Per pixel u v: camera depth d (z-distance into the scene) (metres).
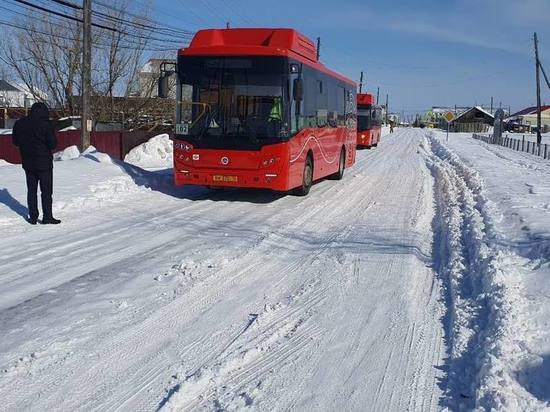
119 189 14.38
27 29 35.34
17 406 4.37
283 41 14.03
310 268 8.12
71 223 10.90
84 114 22.31
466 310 6.29
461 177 20.64
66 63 36.03
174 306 6.50
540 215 10.68
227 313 6.33
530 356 4.95
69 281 7.38
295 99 13.66
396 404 4.47
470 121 140.25
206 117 13.52
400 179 20.50
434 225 11.53
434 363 5.18
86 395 4.55
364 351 5.43
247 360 5.21
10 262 8.22
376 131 46.72
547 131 121.69
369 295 6.99
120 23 35.34
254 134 13.27
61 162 17.50
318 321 6.15
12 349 5.33
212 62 13.49
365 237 10.22
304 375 4.94
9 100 54.66
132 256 8.63
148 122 38.31
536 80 55.38
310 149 15.54
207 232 10.41
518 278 6.94
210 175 13.60
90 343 5.49
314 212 12.83
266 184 13.42
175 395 4.50
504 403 4.16
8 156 22.88
